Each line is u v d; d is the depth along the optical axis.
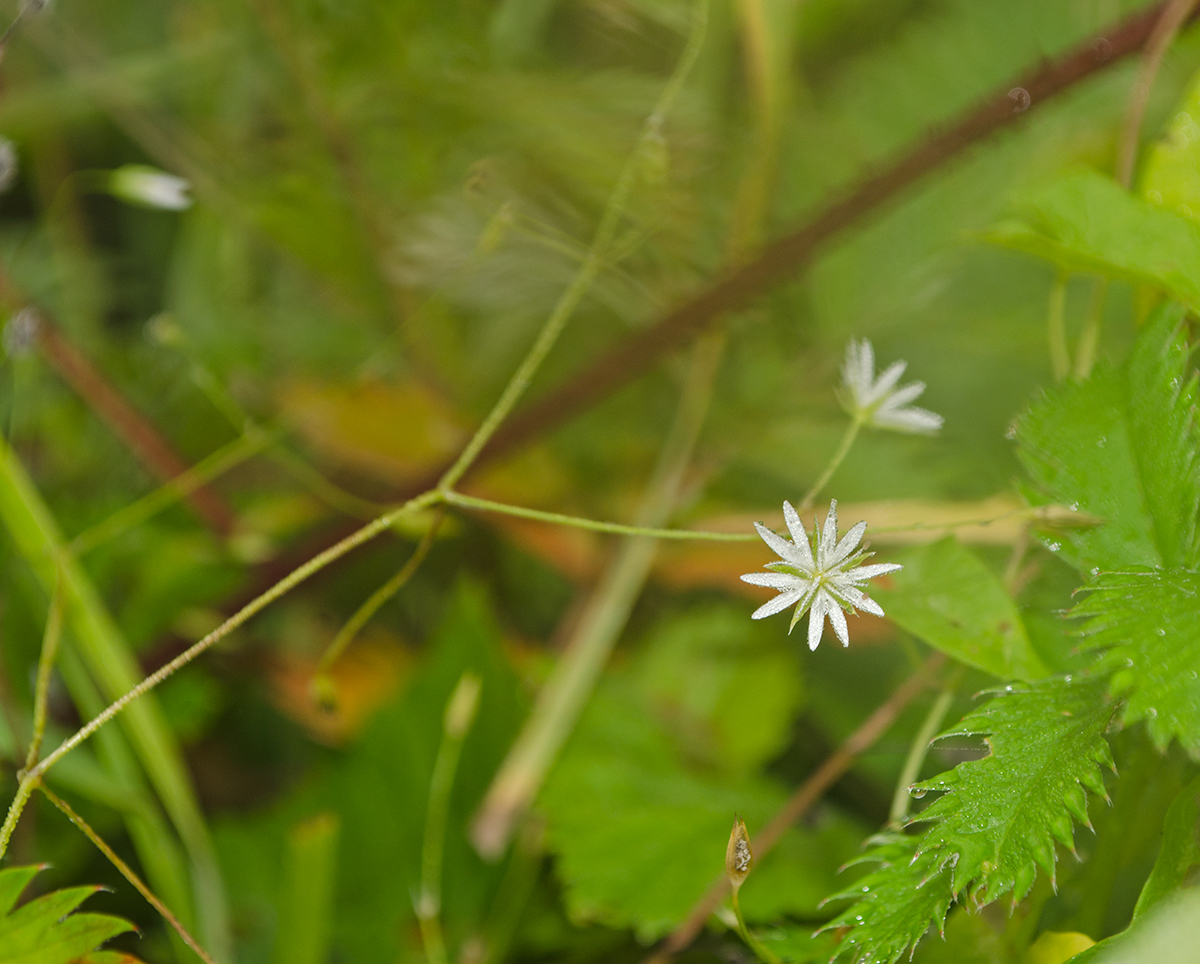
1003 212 0.29
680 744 0.34
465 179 0.35
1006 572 0.29
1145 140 0.34
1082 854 0.28
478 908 0.33
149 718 0.31
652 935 0.31
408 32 0.35
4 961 0.28
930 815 0.27
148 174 0.33
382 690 0.36
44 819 0.33
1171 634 0.27
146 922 0.33
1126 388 0.28
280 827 0.33
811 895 0.31
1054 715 0.27
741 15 0.34
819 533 0.28
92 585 0.35
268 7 0.36
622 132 0.35
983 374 0.36
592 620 0.34
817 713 0.34
